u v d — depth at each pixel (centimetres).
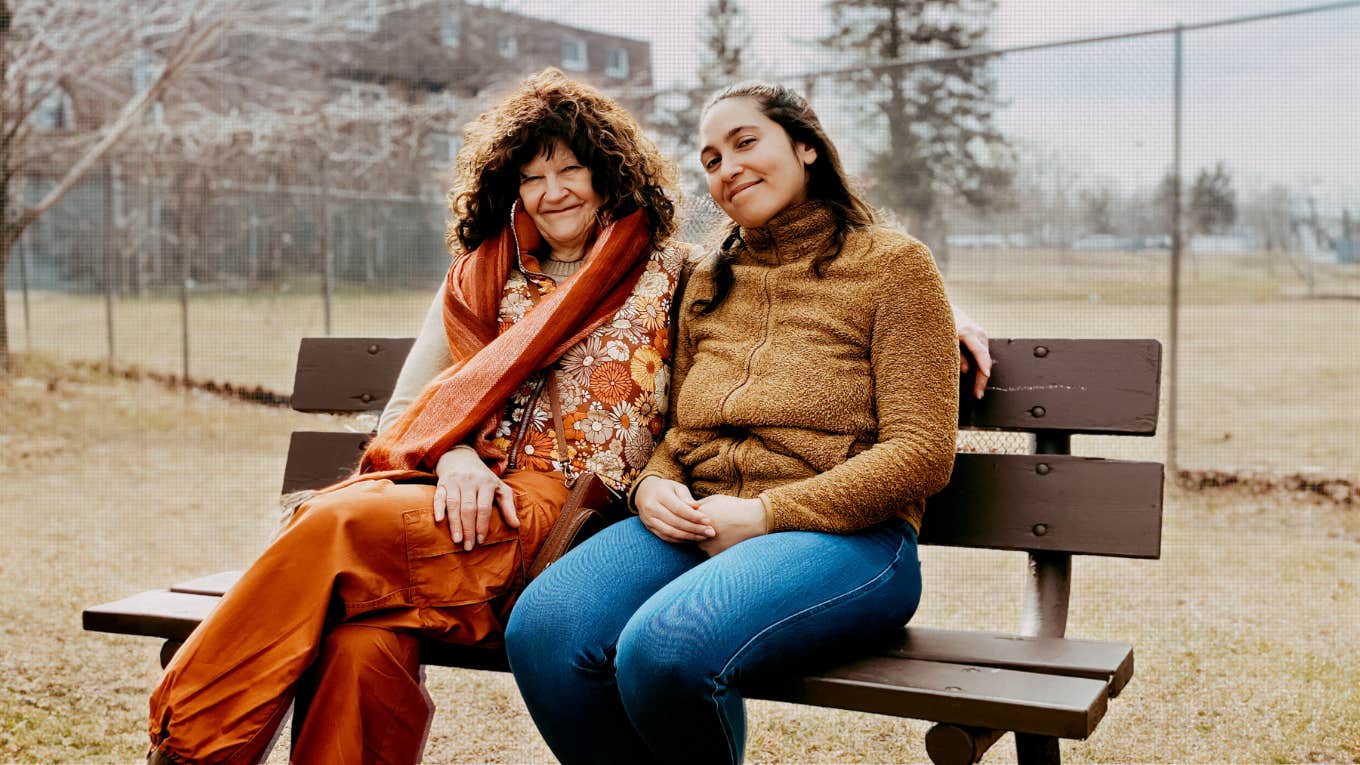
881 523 220
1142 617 405
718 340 238
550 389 241
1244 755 285
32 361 1137
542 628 203
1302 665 348
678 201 262
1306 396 777
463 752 301
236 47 1379
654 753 197
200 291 1162
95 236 1245
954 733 181
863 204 240
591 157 247
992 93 704
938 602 432
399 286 1084
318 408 306
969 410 251
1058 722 173
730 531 213
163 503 635
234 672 198
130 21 1187
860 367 222
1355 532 522
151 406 981
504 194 256
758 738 306
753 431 227
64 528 573
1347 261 791
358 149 1095
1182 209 769
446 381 239
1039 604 237
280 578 203
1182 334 837
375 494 212
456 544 215
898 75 717
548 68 260
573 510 225
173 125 1207
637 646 190
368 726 205
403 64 1409
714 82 1125
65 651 378
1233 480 625
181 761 196
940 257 732
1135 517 229
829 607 199
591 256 246
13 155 1154
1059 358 245
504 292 253
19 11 1145
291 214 1116
